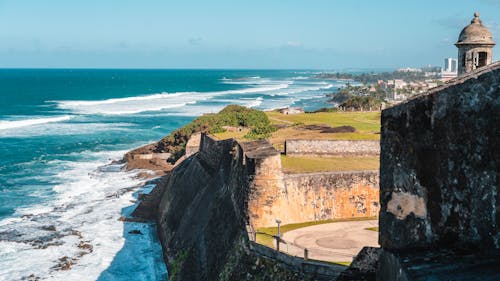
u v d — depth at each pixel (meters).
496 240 6.00
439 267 6.05
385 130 7.68
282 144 42.72
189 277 32.19
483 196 6.14
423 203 6.99
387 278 6.99
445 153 6.61
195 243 33.69
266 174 28.05
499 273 5.63
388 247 7.46
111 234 41.84
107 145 80.81
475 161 6.22
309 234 26.34
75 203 49.59
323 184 30.11
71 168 64.44
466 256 6.22
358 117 65.25
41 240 39.69
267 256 23.31
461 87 6.36
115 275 34.31
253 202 27.91
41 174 61.16
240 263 25.03
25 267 34.69
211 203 35.78
